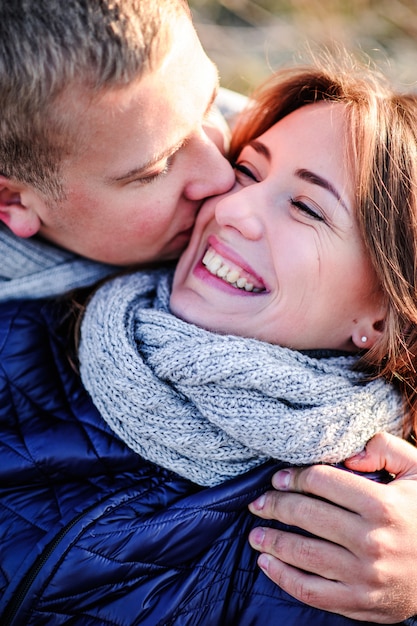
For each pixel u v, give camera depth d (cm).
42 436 121
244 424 111
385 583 104
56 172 112
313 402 114
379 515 105
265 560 112
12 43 100
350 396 116
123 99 101
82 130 104
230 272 122
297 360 120
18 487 120
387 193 117
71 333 135
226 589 114
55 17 98
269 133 128
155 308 127
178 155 116
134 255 130
